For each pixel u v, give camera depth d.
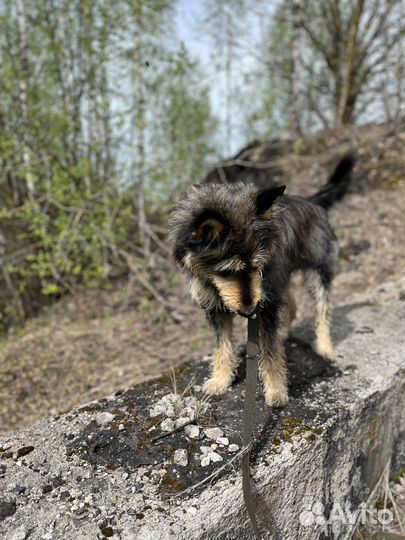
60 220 1.69
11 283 1.74
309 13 3.35
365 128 2.73
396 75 2.70
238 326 1.47
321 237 1.00
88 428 0.70
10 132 1.74
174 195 1.92
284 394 0.76
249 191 0.71
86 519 0.53
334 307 1.28
